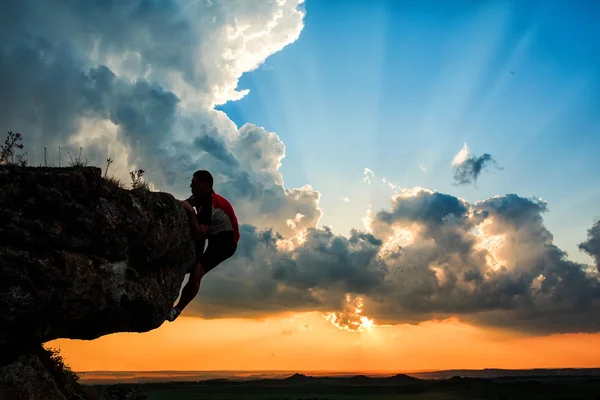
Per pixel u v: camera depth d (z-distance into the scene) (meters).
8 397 7.20
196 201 9.38
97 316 8.49
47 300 7.06
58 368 9.65
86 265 7.46
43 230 7.11
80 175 7.39
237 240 9.48
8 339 7.47
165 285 8.94
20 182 7.05
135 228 8.06
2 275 6.75
